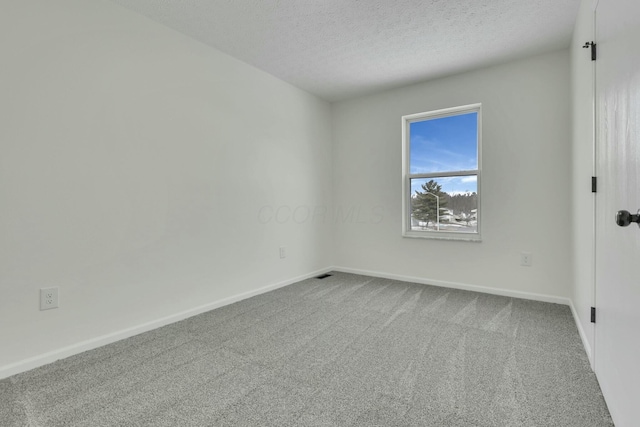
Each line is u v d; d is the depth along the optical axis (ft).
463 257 10.67
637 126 3.21
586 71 6.07
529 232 9.52
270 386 5.11
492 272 10.15
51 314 6.00
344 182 13.38
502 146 9.87
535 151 9.37
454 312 8.43
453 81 10.73
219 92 9.06
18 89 5.56
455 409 4.49
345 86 11.76
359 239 13.05
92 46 6.50
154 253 7.59
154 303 7.59
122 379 5.34
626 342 3.64
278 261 11.10
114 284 6.89
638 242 3.25
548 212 9.23
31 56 5.71
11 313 5.55
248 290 9.98
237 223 9.64
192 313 8.37
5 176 5.44
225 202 9.27
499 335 6.93
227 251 9.34
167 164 7.84
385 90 12.14
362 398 4.77
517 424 4.17
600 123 4.99
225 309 8.87
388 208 12.26
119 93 6.93
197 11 7.20
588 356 5.85
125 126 7.04
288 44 8.71
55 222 6.03
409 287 10.95
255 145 10.21
